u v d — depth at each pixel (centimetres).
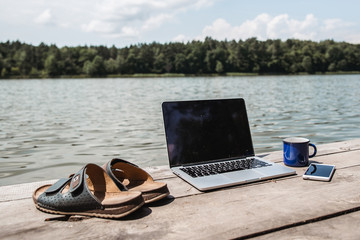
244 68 10800
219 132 230
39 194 159
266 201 158
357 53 10912
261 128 909
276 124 985
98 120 1158
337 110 1381
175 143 214
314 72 10781
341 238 121
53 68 10925
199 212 145
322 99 1980
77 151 661
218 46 11806
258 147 666
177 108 220
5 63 10775
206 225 132
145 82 6312
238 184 181
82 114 1359
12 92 3334
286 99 1983
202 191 172
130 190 159
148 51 11462
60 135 862
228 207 150
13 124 1091
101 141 764
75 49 12394
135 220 137
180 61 11006
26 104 1923
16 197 168
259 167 208
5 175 500
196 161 217
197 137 222
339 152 259
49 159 600
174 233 125
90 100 2180
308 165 221
